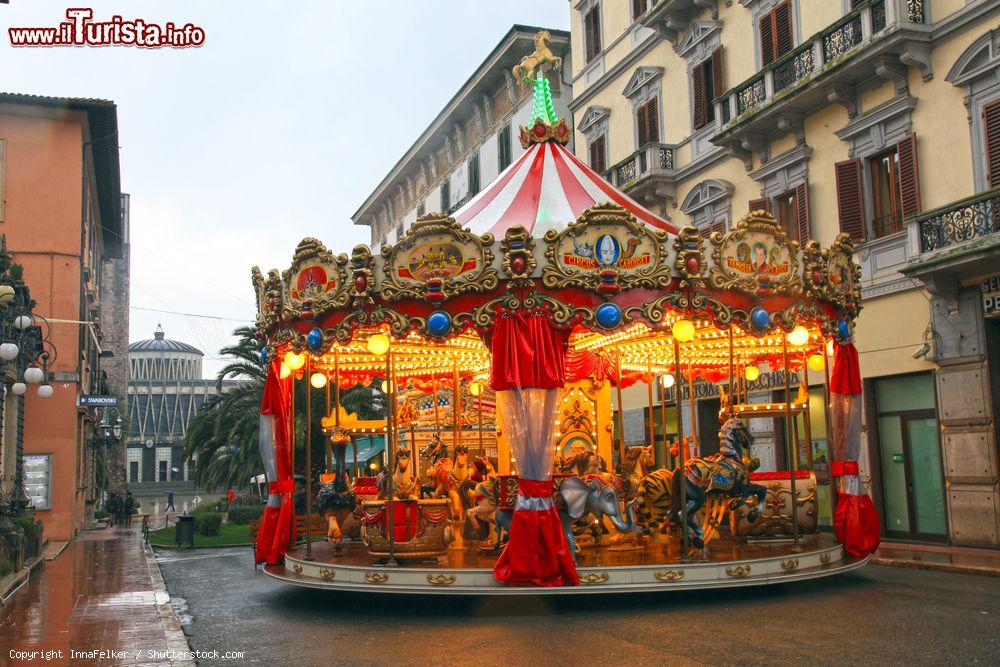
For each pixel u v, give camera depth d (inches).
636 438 1126.4
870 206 786.8
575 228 458.9
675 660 320.8
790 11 885.8
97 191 1424.7
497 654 337.7
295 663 337.1
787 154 873.5
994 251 618.8
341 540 596.1
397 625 407.8
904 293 744.3
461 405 816.3
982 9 679.7
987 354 668.1
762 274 488.4
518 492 438.6
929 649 330.0
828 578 526.9
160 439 3481.8
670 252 470.9
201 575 656.4
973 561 575.8
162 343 3828.7
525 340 450.3
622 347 668.1
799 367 725.9
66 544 977.5
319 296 497.4
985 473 664.4
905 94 743.7
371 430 680.4
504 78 1473.9
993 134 671.8
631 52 1156.5
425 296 466.0
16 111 1102.4
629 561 466.0
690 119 1046.4
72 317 1085.1
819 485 847.1
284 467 576.4
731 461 519.2
